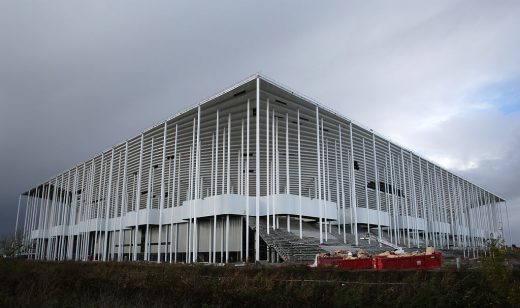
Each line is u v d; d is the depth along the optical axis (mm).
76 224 59531
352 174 41375
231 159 41906
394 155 52875
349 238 41031
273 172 35250
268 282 13438
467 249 56438
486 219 80562
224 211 33000
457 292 11406
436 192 61688
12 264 19469
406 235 52781
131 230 48281
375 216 46062
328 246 32125
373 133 44219
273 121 34781
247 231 32344
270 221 35656
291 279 14242
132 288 14922
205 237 38312
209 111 36469
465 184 73750
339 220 41938
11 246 48312
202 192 45875
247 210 32844
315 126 39062
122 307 12227
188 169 45094
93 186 57031
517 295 10922
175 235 41125
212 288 13469
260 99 33875
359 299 12016
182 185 46844
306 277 14961
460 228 68438
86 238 52938
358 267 19938
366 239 41500
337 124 40344
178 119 38750
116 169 53469
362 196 49188
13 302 11734
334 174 46688
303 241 31672
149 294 14102
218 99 34188
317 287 12883
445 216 64312
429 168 61781
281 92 32938
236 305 12961
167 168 46688
